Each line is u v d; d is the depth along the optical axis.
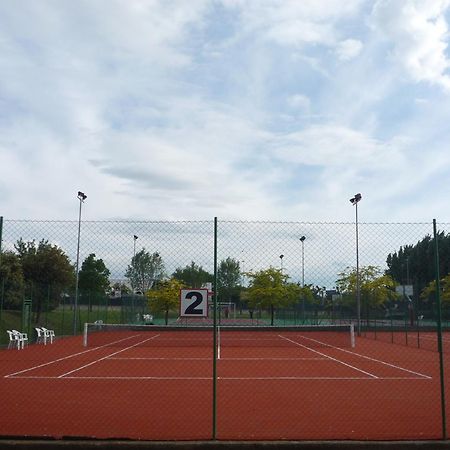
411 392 13.49
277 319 52.81
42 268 44.97
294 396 12.85
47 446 7.87
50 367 19.09
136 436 8.78
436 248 9.04
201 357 23.47
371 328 42.50
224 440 8.21
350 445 8.03
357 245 18.08
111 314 46.00
